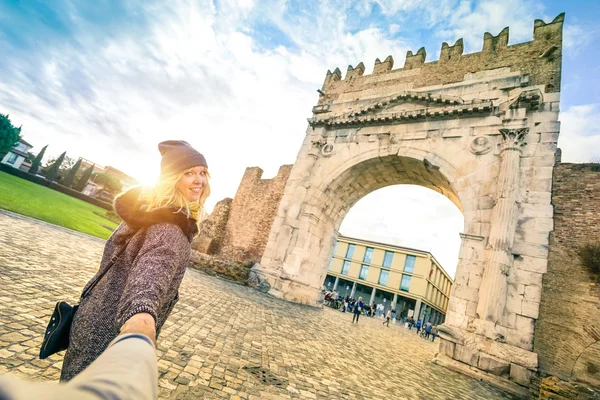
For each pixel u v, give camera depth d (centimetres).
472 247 1252
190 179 177
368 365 764
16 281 546
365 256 5062
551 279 1078
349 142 1866
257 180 2466
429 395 660
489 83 1530
